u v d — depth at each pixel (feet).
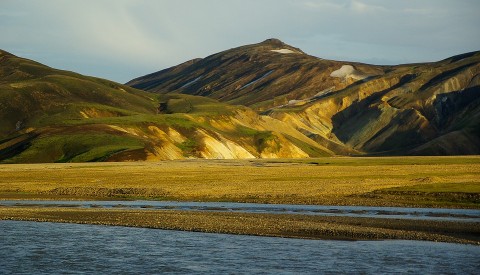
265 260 160.56
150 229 212.02
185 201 316.81
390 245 177.58
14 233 204.85
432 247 173.88
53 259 165.48
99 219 236.43
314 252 169.07
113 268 155.74
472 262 154.81
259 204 298.15
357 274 145.18
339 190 340.18
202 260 162.20
